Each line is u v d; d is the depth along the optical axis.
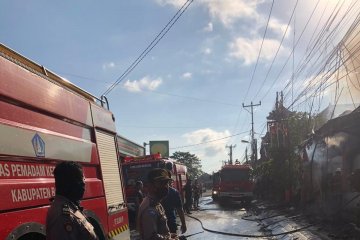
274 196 30.03
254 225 18.81
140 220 4.58
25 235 4.39
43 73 5.65
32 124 4.77
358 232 12.43
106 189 7.00
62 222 3.29
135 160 21.34
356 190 13.70
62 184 3.44
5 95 4.25
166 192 4.75
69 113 5.81
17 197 4.17
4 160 4.09
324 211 17.58
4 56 4.36
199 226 19.58
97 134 6.96
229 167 33.91
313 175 20.27
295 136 26.92
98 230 6.29
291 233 15.15
